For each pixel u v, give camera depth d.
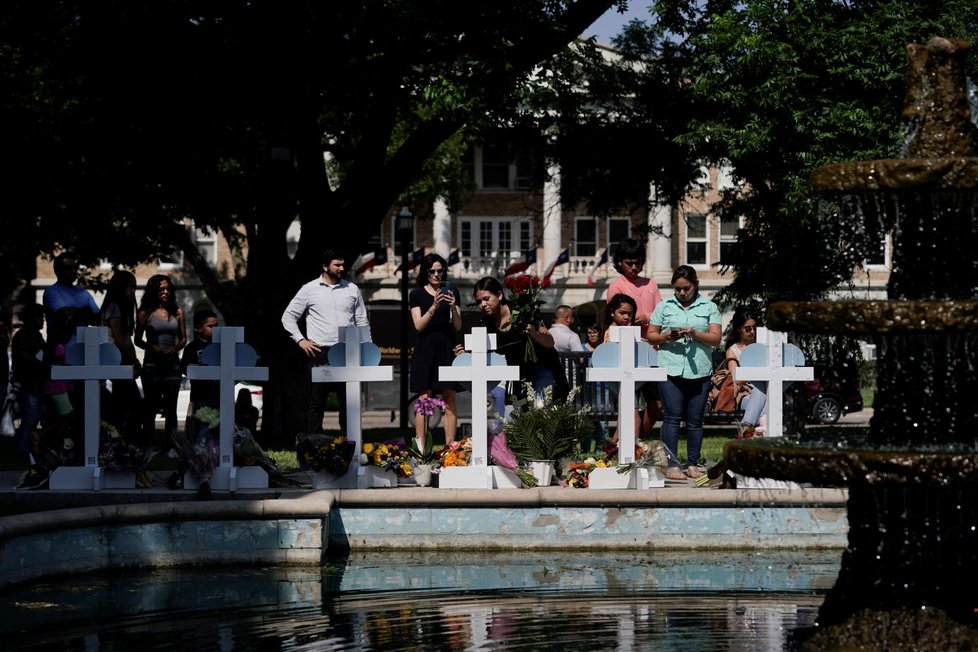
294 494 12.09
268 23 21.30
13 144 24.34
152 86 22.61
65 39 22.55
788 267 25.19
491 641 8.20
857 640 7.64
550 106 25.56
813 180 7.97
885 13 22.52
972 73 22.41
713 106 25.33
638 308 14.23
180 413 34.00
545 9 21.62
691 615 9.01
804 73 22.44
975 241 7.96
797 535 12.05
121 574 10.88
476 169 63.12
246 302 26.78
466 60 21.09
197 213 26.06
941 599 7.59
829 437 8.43
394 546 12.06
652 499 11.97
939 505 7.63
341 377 12.55
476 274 62.34
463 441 12.59
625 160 28.06
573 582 10.34
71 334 14.51
